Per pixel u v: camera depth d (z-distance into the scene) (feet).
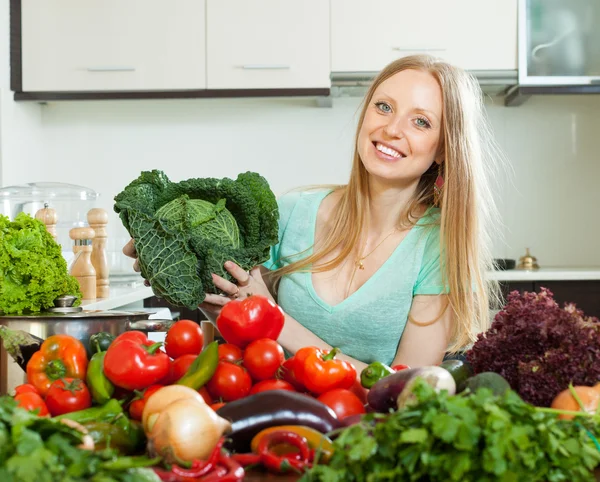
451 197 5.14
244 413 2.59
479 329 5.27
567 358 2.75
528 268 11.32
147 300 10.82
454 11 11.17
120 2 11.38
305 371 3.04
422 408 2.18
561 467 2.18
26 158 12.00
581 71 11.10
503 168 12.28
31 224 5.01
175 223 4.58
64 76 11.46
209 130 12.49
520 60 11.05
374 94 5.02
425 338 5.21
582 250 12.27
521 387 2.81
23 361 3.32
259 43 11.28
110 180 12.55
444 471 2.10
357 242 5.35
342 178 12.41
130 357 2.90
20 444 1.90
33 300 4.77
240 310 3.21
